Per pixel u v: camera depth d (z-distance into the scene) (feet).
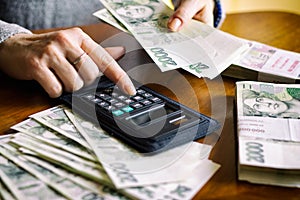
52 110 2.42
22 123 2.31
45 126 2.27
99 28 3.34
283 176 1.90
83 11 4.09
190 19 3.21
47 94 2.65
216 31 3.15
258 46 3.18
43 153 2.02
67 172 1.91
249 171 1.90
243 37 3.51
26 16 3.91
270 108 2.36
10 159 2.00
